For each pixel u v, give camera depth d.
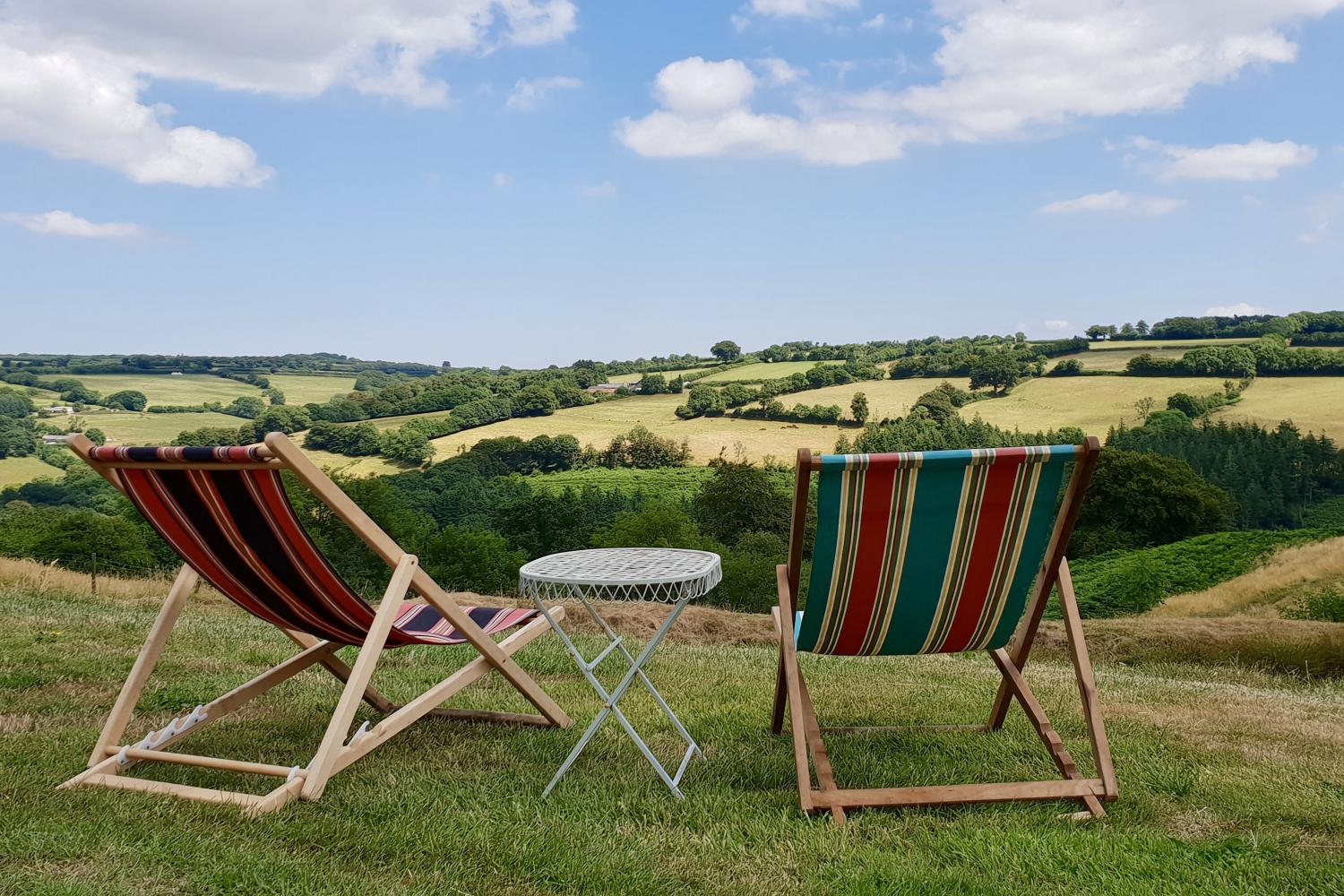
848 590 3.01
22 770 2.96
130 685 3.13
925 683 5.39
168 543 3.14
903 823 2.86
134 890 2.10
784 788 3.22
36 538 36.31
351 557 34.75
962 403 87.00
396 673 5.02
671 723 4.04
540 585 3.08
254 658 5.31
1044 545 2.96
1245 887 2.39
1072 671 6.88
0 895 2.01
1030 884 2.40
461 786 3.08
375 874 2.32
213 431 83.88
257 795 2.91
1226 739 4.04
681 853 2.59
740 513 60.00
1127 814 2.95
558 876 2.37
